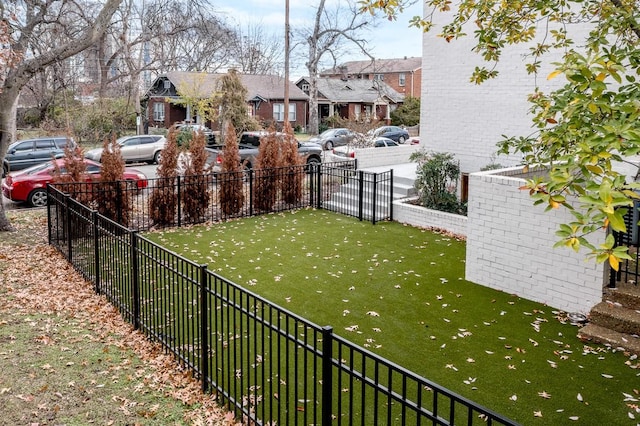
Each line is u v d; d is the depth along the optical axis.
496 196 7.96
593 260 6.88
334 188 15.21
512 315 7.13
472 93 12.50
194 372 5.43
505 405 4.95
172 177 12.43
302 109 43.88
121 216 11.99
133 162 24.47
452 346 6.20
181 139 25.80
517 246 7.78
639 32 5.57
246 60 49.47
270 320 4.27
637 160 9.20
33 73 11.48
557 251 7.29
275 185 14.00
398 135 33.72
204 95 32.53
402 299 7.73
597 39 5.42
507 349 6.12
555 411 4.86
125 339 6.38
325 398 3.74
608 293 6.71
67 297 7.77
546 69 11.12
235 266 9.27
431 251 10.15
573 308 7.19
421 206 12.47
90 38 11.57
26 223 12.62
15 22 12.35
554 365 5.71
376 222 12.54
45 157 21.17
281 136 14.62
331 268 9.14
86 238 8.59
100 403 4.95
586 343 6.25
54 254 10.08
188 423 4.65
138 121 30.31
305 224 12.47
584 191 3.62
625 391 5.20
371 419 4.71
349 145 23.86
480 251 8.28
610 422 4.69
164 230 11.97
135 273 6.64
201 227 12.27
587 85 4.16
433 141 13.44
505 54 11.75
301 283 8.40
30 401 4.94
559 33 7.81
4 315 6.98
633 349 5.95
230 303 4.81
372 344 6.25
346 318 7.04
